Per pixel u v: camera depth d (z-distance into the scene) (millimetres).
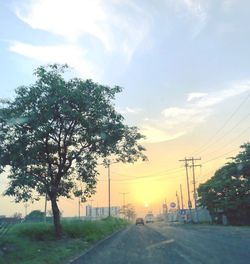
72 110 25969
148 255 19844
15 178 26922
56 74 26641
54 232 31422
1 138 25656
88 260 18938
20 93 26203
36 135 25328
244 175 60906
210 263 15609
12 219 24906
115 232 53625
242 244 24516
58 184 29625
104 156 30188
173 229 53281
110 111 27953
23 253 19859
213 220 74375
